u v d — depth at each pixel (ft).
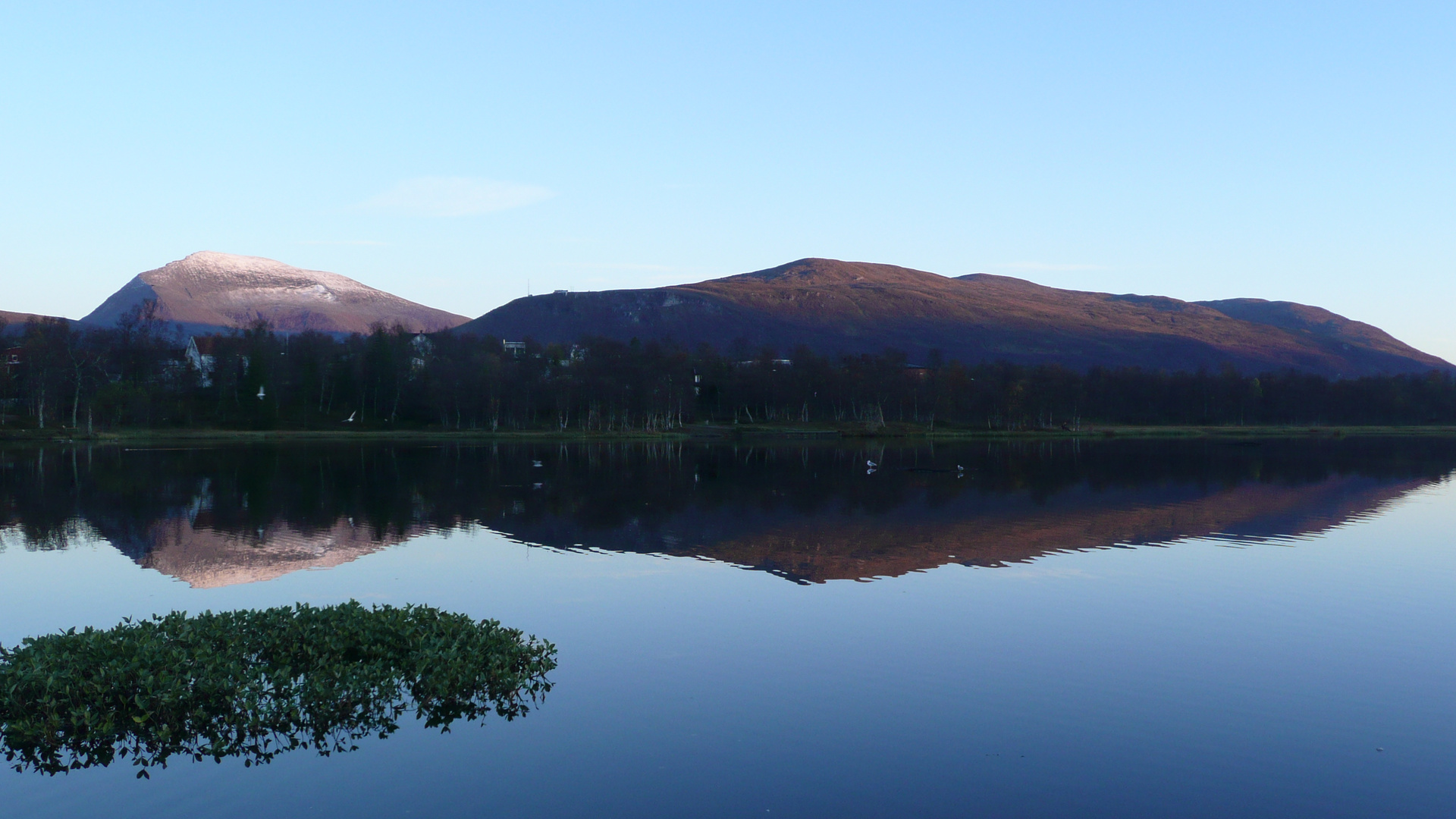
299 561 152.15
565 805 65.31
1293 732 80.28
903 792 67.87
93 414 538.06
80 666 77.46
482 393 626.23
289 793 66.74
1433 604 125.08
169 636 85.92
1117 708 85.30
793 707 84.48
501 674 86.48
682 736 77.30
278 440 533.14
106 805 65.00
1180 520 207.00
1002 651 102.12
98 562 150.61
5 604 121.80
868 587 133.80
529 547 167.43
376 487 268.41
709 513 216.33
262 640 87.81
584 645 103.09
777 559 155.94
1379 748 76.95
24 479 281.74
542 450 463.42
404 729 78.28
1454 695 89.56
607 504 231.50
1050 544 172.04
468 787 67.77
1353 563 153.58
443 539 175.42
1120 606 123.03
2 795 66.28
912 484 289.94
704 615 116.88
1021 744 76.89
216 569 145.38
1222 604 124.88
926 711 83.92
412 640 88.79
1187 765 73.15
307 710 78.23
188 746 74.59
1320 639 108.27
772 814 64.28
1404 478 321.93
